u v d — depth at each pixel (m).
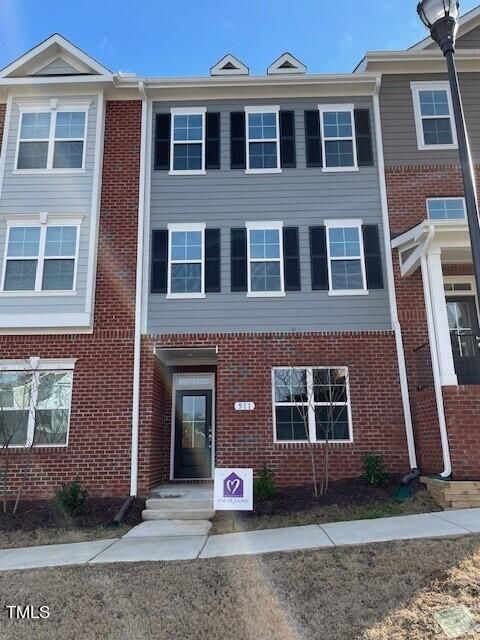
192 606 4.73
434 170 11.65
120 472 10.03
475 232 6.29
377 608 4.50
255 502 8.98
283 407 10.47
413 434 10.15
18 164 11.62
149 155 11.85
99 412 10.32
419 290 10.93
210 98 12.23
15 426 10.29
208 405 12.51
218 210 11.55
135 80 11.91
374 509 8.15
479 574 4.96
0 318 10.69
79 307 10.75
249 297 11.02
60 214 11.23
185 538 7.44
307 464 10.09
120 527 8.43
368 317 10.88
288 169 11.74
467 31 12.59
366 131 11.97
